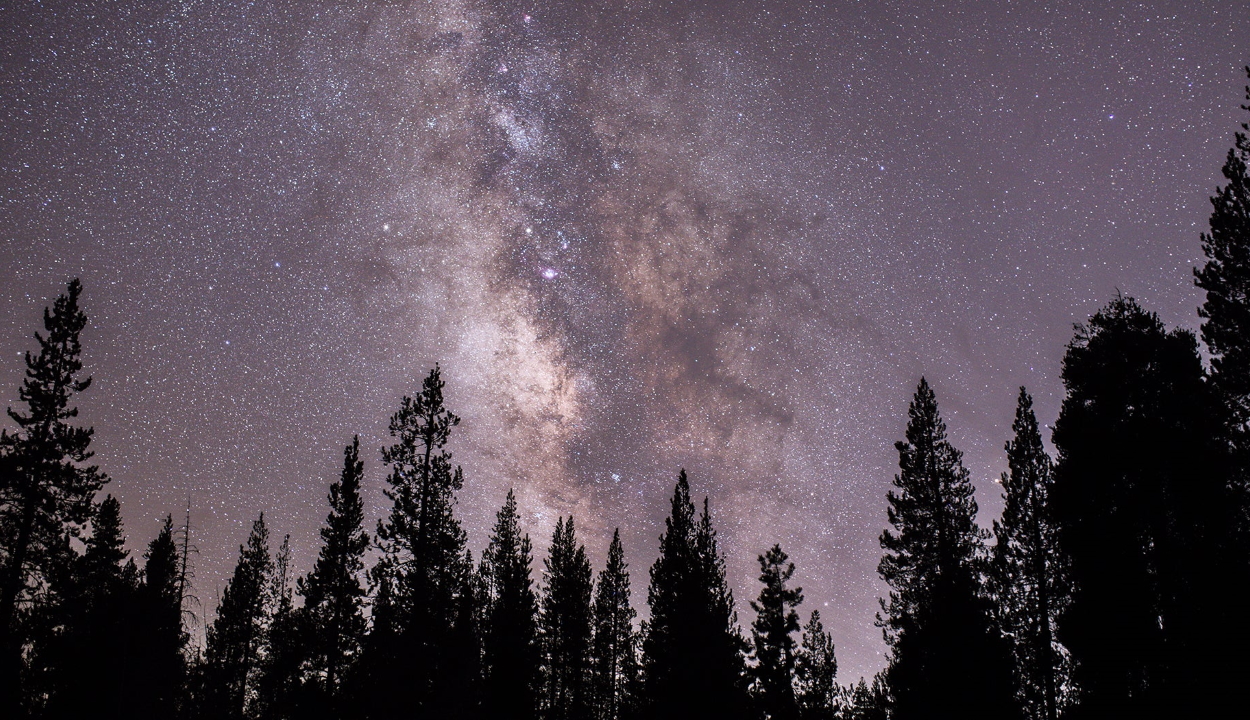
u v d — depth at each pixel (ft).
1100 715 62.54
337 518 104.99
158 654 109.29
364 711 90.02
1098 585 65.67
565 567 128.67
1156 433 65.46
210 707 118.11
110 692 99.71
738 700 82.84
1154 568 64.75
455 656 92.58
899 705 76.33
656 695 82.58
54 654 96.63
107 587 105.60
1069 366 75.46
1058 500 71.97
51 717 93.09
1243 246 60.75
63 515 89.35
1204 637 57.06
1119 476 67.87
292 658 103.04
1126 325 72.59
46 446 89.15
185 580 118.93
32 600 87.25
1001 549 84.38
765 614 106.73
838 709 120.16
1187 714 56.44
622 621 135.95
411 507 97.35
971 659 72.33
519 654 100.99
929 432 94.63
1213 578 57.57
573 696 123.75
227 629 136.67
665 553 100.22
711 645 84.07
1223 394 62.59
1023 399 87.66
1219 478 60.85
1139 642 62.34
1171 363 67.67
